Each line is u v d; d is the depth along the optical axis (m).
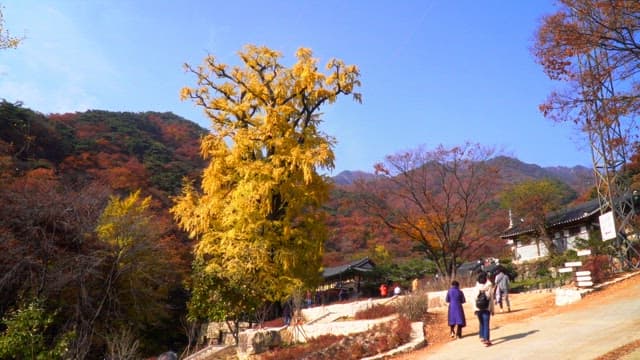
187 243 41.44
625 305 14.45
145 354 27.31
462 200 32.94
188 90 29.47
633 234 23.70
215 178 29.05
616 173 21.25
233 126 29.77
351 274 42.34
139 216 26.69
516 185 50.81
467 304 21.64
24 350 11.60
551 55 13.85
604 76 13.55
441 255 36.16
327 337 16.94
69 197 21.17
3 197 18.41
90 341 15.80
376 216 34.56
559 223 38.22
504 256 47.06
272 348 17.73
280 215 29.14
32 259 16.88
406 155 34.25
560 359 9.81
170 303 31.28
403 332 14.19
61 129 62.94
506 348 11.62
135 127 83.62
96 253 19.81
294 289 24.06
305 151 27.98
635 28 12.92
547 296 19.66
